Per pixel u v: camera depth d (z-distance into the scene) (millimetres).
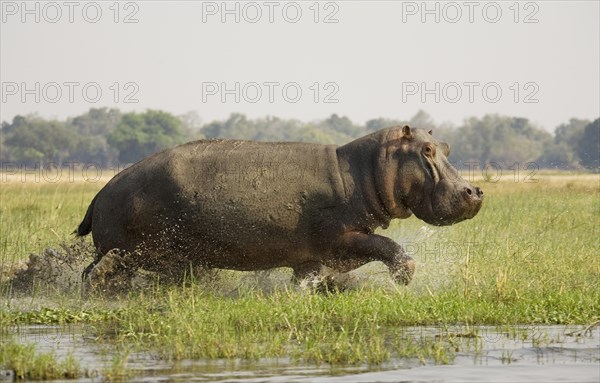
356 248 52031
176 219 52688
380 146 52906
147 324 44062
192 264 54000
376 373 35281
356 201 52562
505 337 41875
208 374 35219
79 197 115938
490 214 83375
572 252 61750
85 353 39000
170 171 52688
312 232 52656
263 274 56656
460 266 53969
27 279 54719
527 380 34156
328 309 46531
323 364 36844
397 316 45312
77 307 49625
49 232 72188
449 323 45188
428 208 52312
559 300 47969
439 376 34781
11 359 36219
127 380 34375
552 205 92562
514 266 56125
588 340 41188
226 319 44000
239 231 52500
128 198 53094
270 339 40500
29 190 135000
